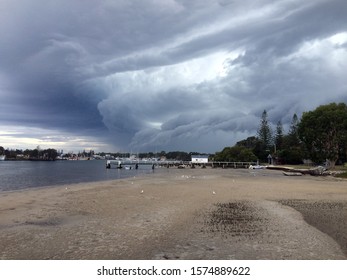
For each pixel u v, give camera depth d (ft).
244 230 41.93
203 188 104.27
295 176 189.67
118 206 64.03
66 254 32.04
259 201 70.69
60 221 48.85
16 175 233.14
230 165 401.29
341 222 46.50
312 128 259.39
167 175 209.97
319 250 32.83
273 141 469.16
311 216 51.52
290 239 37.11
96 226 44.88
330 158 257.96
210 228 43.24
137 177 184.85
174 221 48.14
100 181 159.02
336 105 261.85
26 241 36.88
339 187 108.06
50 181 171.22
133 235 39.45
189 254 31.86
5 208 62.18
